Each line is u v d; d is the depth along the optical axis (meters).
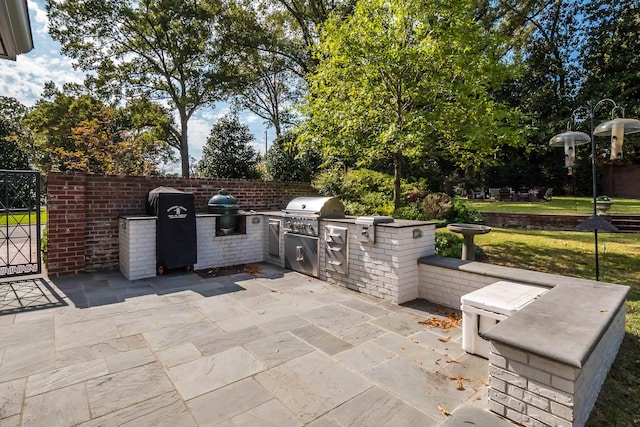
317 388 2.33
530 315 2.27
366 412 2.07
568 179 20.25
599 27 18.77
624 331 3.04
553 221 9.41
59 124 17.88
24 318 3.56
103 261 5.64
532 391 1.88
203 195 6.84
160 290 4.64
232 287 4.83
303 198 5.92
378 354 2.84
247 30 14.98
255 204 7.64
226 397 2.21
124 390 2.28
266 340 3.10
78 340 3.05
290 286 4.90
